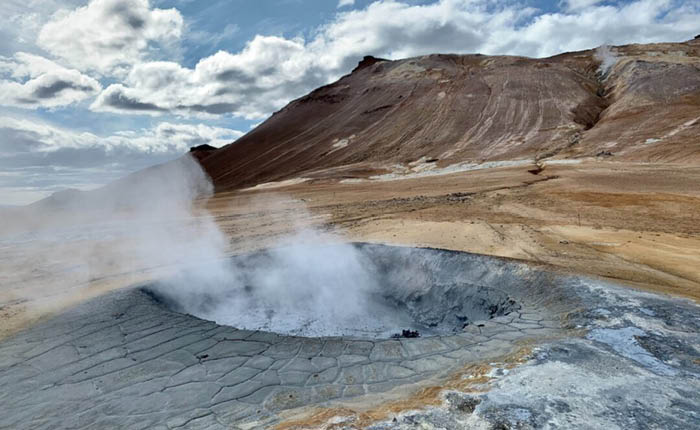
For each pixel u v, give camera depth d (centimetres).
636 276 805
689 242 1146
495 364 470
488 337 548
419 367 480
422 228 1414
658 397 387
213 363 506
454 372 462
